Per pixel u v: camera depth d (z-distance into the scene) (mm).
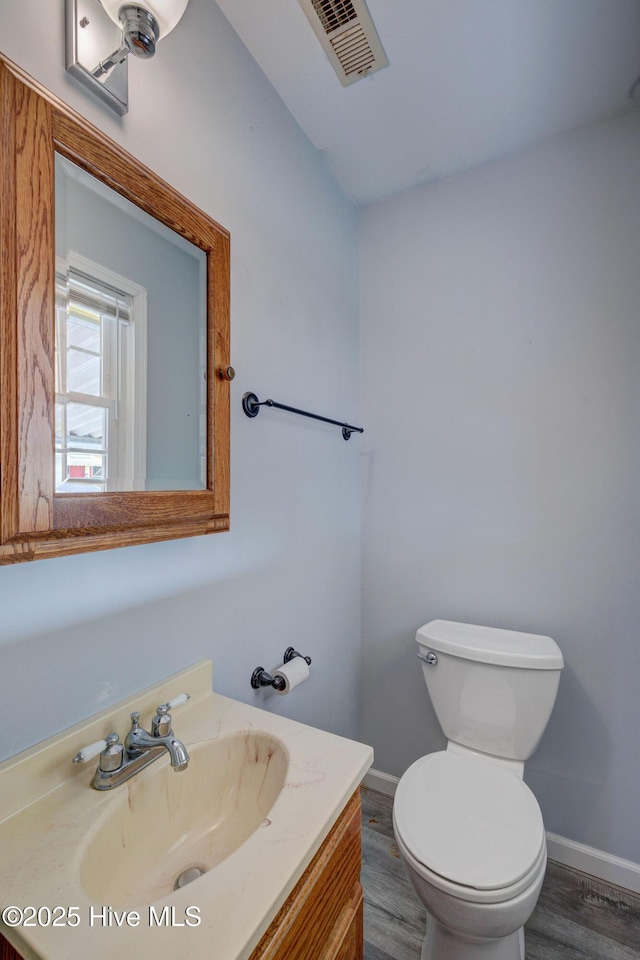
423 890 955
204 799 823
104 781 695
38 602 691
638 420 1376
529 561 1534
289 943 563
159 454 824
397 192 1776
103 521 682
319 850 658
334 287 1660
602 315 1427
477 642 1426
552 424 1501
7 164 555
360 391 1868
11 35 639
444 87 1281
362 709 1857
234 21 1102
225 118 1096
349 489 1774
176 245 868
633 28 1097
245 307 1165
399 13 1064
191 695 950
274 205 1293
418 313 1748
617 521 1403
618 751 1392
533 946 1184
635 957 1160
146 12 657
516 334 1562
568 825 1452
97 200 716
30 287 578
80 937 465
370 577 1844
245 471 1169
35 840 604
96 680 780
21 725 667
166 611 928
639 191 1376
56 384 648
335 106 1353
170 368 852
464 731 1410
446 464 1687
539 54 1177
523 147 1537
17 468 560
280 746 807
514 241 1565
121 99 800
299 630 1421
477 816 1069
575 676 1454
